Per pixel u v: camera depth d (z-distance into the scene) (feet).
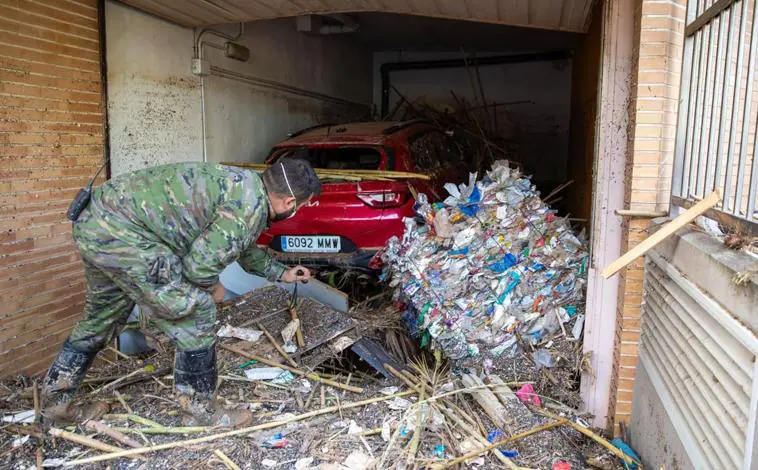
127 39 14.74
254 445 8.71
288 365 11.39
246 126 20.99
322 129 19.22
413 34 29.12
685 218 7.04
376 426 9.36
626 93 9.80
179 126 16.96
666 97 9.07
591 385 10.47
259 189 8.15
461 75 35.27
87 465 8.27
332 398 10.29
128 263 7.80
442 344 11.66
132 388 10.69
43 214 12.43
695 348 6.84
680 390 7.20
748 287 5.42
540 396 10.30
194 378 8.76
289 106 24.66
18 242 11.85
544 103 34.14
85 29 13.28
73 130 13.10
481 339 11.43
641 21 8.98
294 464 8.30
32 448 8.69
